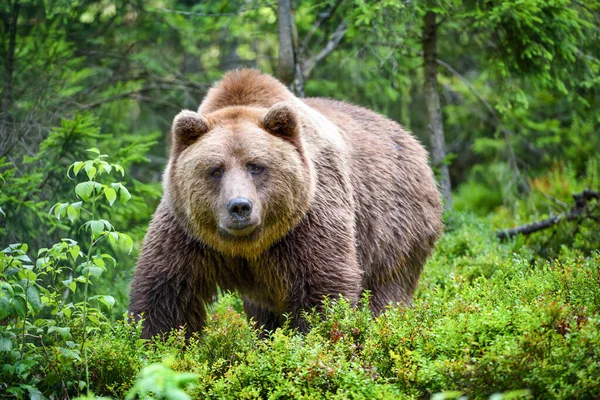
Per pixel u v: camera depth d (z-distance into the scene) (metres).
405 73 18.97
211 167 9.40
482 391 7.33
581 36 15.62
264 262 9.95
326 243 9.92
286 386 7.68
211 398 7.88
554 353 7.37
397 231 11.89
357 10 15.02
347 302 9.17
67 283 8.52
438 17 17.53
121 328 9.01
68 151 13.19
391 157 12.26
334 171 10.53
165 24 18.47
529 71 16.67
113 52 18.59
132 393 5.85
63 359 8.18
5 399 8.30
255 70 11.19
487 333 8.20
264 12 18.34
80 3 17.02
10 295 8.10
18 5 15.43
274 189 9.48
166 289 9.95
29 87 15.12
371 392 7.49
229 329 8.89
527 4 14.38
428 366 7.64
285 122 9.76
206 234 9.67
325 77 20.27
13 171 12.19
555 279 9.48
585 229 15.18
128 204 13.92
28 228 13.02
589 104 17.45
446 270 13.33
